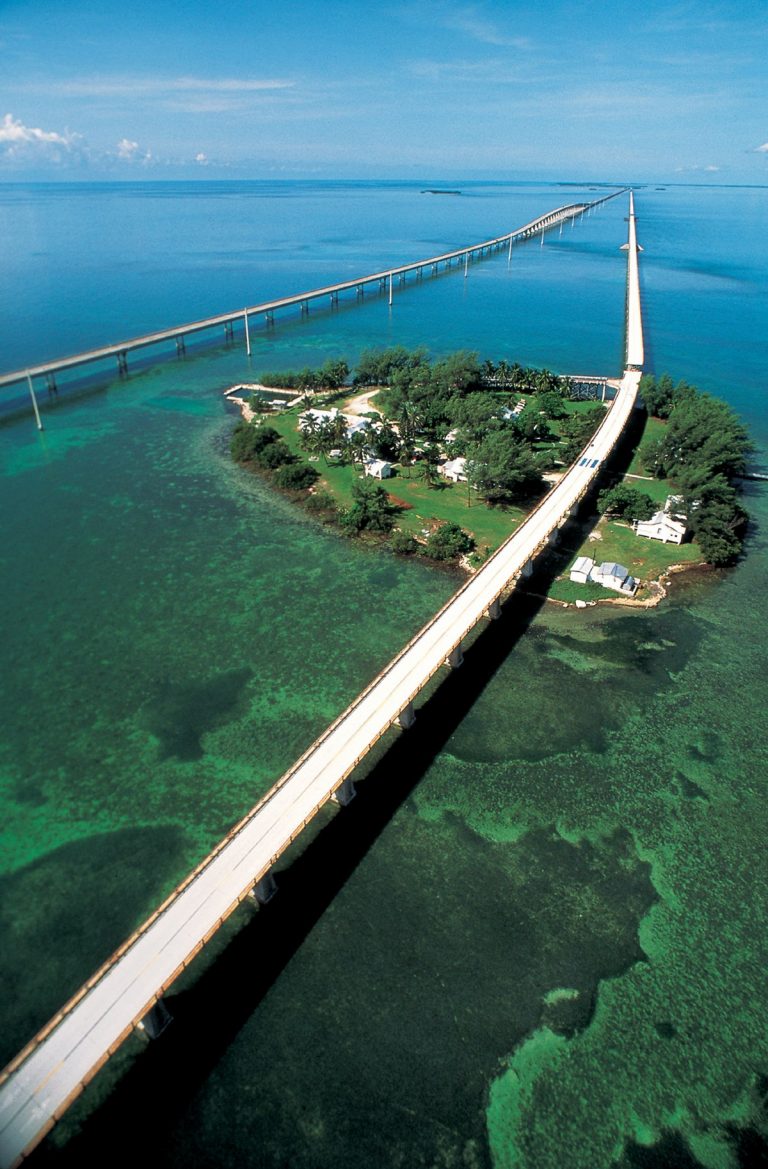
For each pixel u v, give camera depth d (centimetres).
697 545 10369
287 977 5016
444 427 13675
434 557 9975
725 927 5406
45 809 6156
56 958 5059
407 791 6462
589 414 14350
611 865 5856
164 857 5772
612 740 7038
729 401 16412
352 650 8131
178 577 9525
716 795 6475
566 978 5053
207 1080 4459
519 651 8238
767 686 7731
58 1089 3962
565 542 10481
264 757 6688
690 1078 4538
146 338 18875
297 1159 4125
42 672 7725
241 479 12544
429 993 4934
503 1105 4391
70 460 13250
